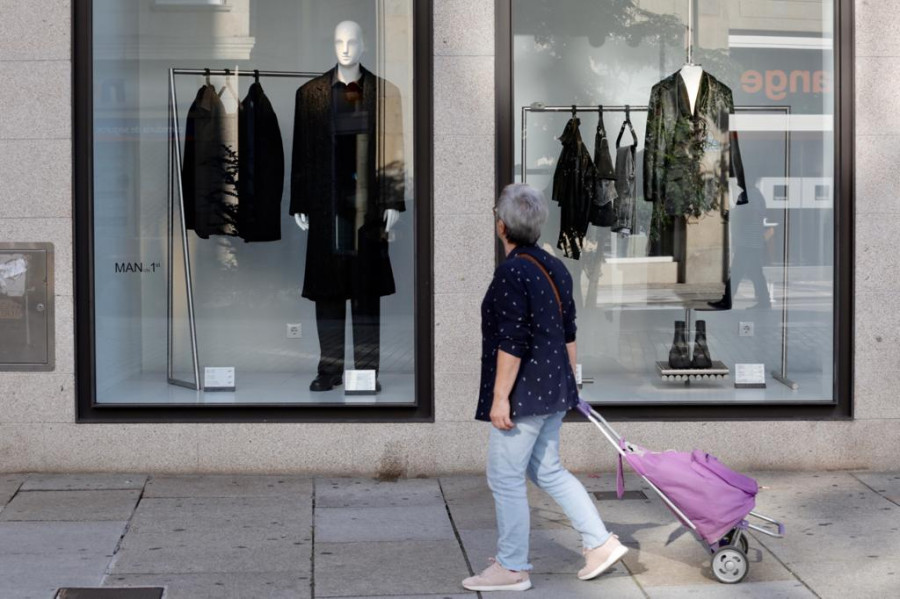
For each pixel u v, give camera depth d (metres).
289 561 5.81
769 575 5.61
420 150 7.54
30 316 7.33
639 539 6.19
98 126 7.53
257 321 7.78
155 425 7.38
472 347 7.45
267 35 7.80
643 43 7.86
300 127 7.77
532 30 7.75
